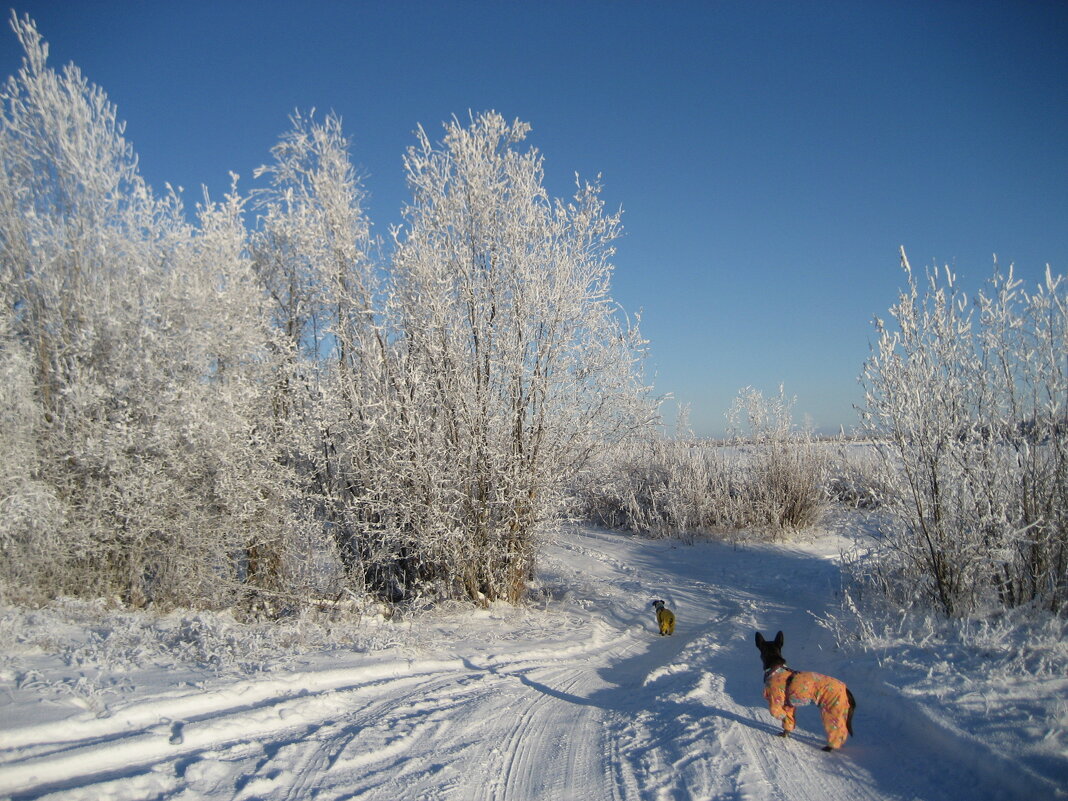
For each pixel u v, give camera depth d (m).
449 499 10.54
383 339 10.61
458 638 9.12
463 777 4.73
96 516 8.55
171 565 8.98
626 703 6.76
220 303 9.06
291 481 9.93
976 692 5.29
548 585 13.38
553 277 10.91
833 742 4.96
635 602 12.70
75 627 7.38
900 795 4.29
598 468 12.36
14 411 8.02
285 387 10.33
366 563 10.49
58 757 4.30
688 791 4.41
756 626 9.89
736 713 5.88
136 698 5.34
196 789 4.23
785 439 19.45
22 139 9.31
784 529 18.47
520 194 11.04
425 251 10.33
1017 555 7.05
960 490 7.39
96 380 8.84
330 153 10.95
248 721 5.27
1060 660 5.54
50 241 9.23
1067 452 7.01
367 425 10.09
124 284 9.31
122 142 9.98
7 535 7.69
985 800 4.13
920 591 7.81
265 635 7.94
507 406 10.81
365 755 4.92
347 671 6.78
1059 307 7.08
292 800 4.20
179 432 8.70
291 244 11.05
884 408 7.70
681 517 19.33
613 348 11.20
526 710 6.33
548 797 4.51
